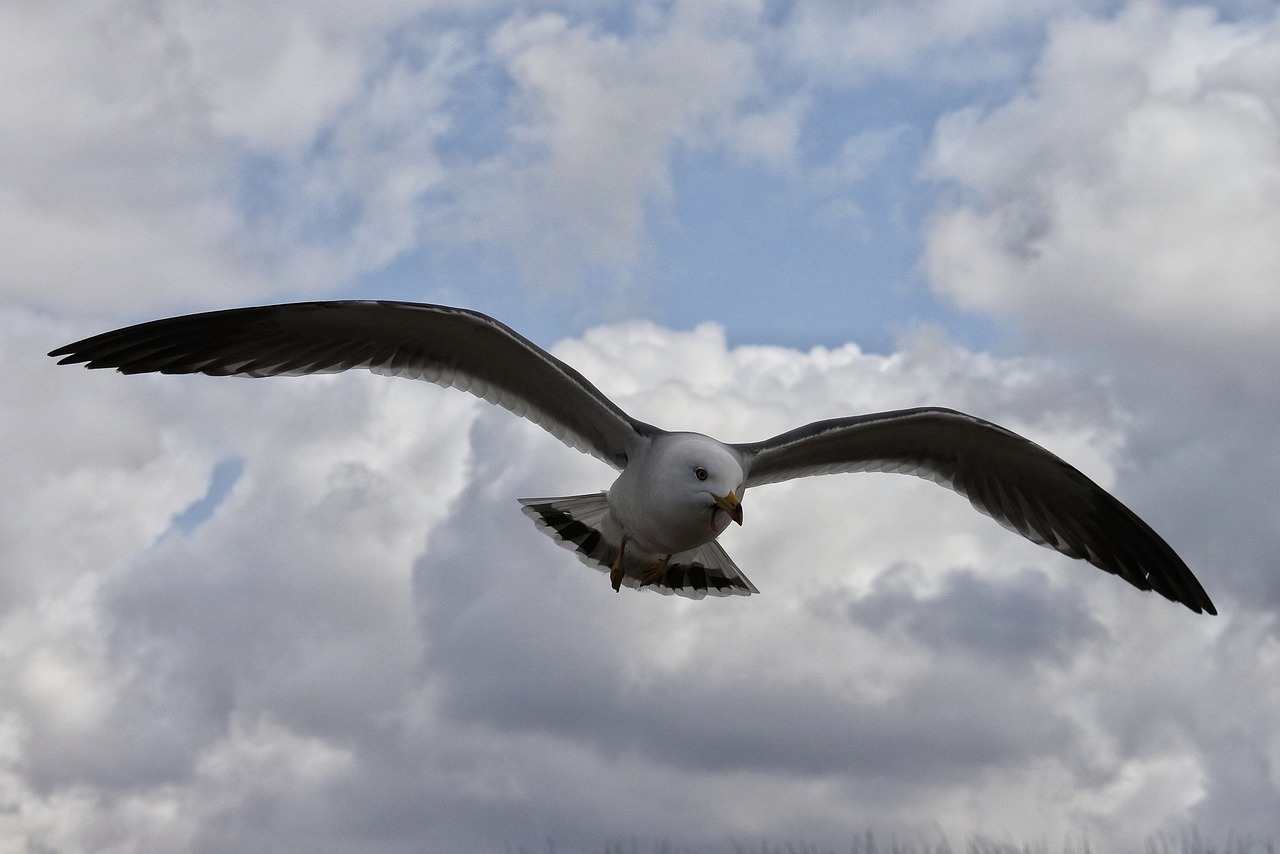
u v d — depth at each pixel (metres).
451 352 7.04
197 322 6.84
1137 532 8.02
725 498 6.48
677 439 6.75
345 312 6.73
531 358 6.84
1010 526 7.89
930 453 7.73
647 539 6.92
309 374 7.04
